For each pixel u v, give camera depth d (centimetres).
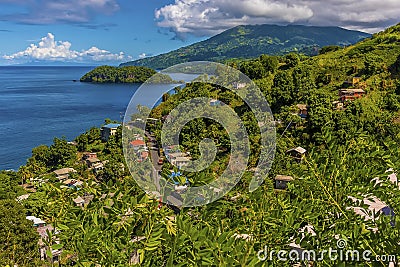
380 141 273
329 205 251
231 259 193
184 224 208
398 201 247
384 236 219
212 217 254
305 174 265
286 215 245
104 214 233
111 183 257
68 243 226
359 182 254
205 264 196
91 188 256
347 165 265
